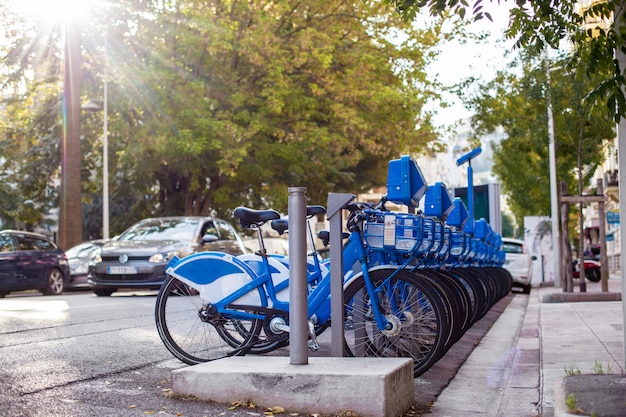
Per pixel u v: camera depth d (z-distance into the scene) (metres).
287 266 6.61
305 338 5.49
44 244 22.22
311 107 31.62
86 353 7.49
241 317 6.58
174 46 30.25
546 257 33.25
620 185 6.02
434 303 6.37
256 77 32.00
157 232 19.81
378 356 6.46
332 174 36.91
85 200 39.59
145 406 5.16
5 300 16.34
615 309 14.74
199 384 5.34
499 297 14.70
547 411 5.38
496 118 27.39
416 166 6.75
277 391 5.15
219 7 30.67
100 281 18.56
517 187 37.41
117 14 29.72
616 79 5.73
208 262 6.68
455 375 7.48
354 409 5.00
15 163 37.19
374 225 6.52
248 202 35.84
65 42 29.05
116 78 31.75
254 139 31.78
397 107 32.06
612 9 6.00
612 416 4.22
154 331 9.48
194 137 29.78
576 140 24.33
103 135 35.75
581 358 7.91
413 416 5.45
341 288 6.23
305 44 30.20
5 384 5.68
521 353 8.88
